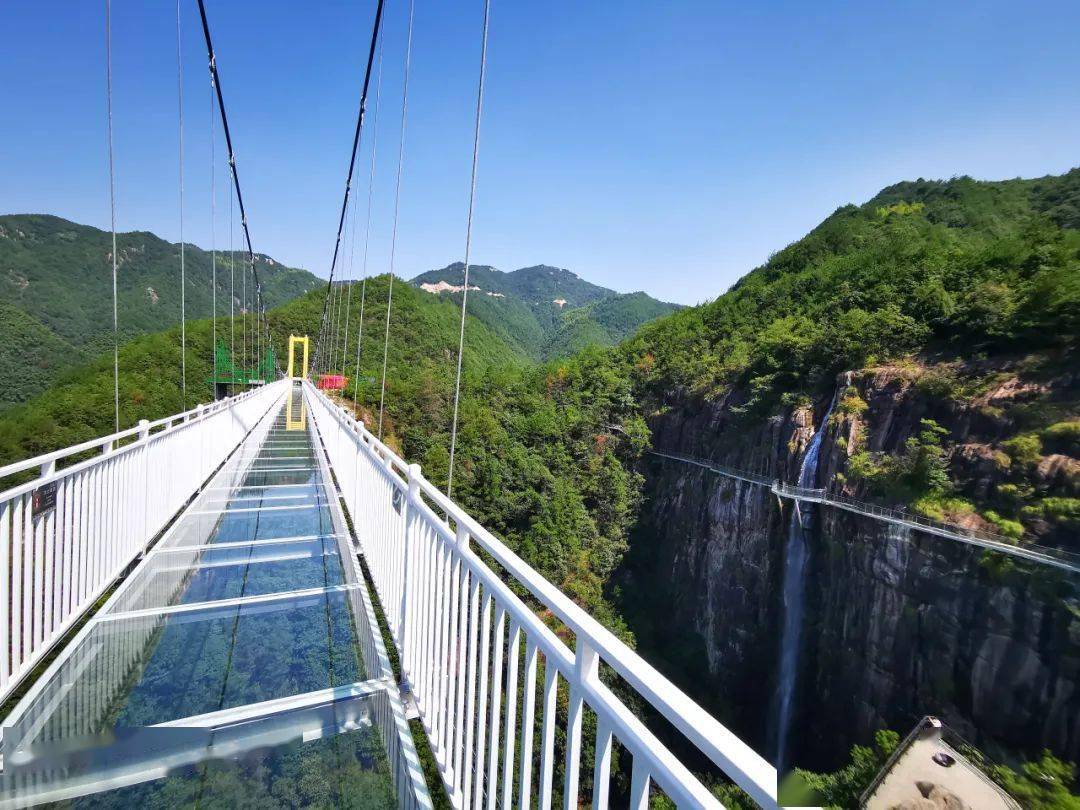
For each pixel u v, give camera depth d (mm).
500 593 1583
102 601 3672
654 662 33812
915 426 27000
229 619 3219
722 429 40812
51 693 2477
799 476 31625
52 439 21688
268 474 7289
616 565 39000
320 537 4660
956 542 21844
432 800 2123
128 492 3740
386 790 2043
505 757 1479
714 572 35094
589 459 44281
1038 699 18141
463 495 32562
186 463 5371
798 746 26703
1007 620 19641
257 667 2740
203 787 2016
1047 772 16781
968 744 19141
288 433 13109
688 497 40500
